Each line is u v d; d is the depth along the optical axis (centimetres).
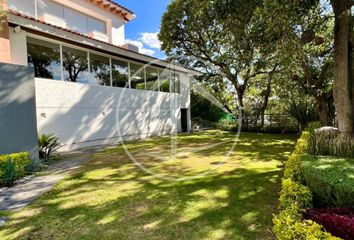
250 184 504
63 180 570
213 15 633
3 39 766
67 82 1059
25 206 414
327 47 928
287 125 1619
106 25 1588
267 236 301
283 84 1439
